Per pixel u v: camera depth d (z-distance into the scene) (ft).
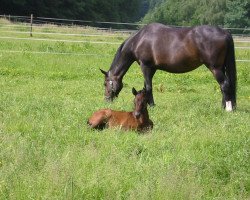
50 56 71.97
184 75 61.72
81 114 32.63
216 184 19.67
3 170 19.66
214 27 37.76
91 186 18.24
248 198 18.49
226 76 37.78
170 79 58.59
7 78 53.42
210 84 56.70
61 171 19.35
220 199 18.21
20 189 17.80
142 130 28.68
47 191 17.66
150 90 39.70
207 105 39.09
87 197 17.72
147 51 39.42
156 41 39.04
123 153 23.29
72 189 17.65
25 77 55.47
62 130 27.68
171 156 23.15
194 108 36.65
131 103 39.63
